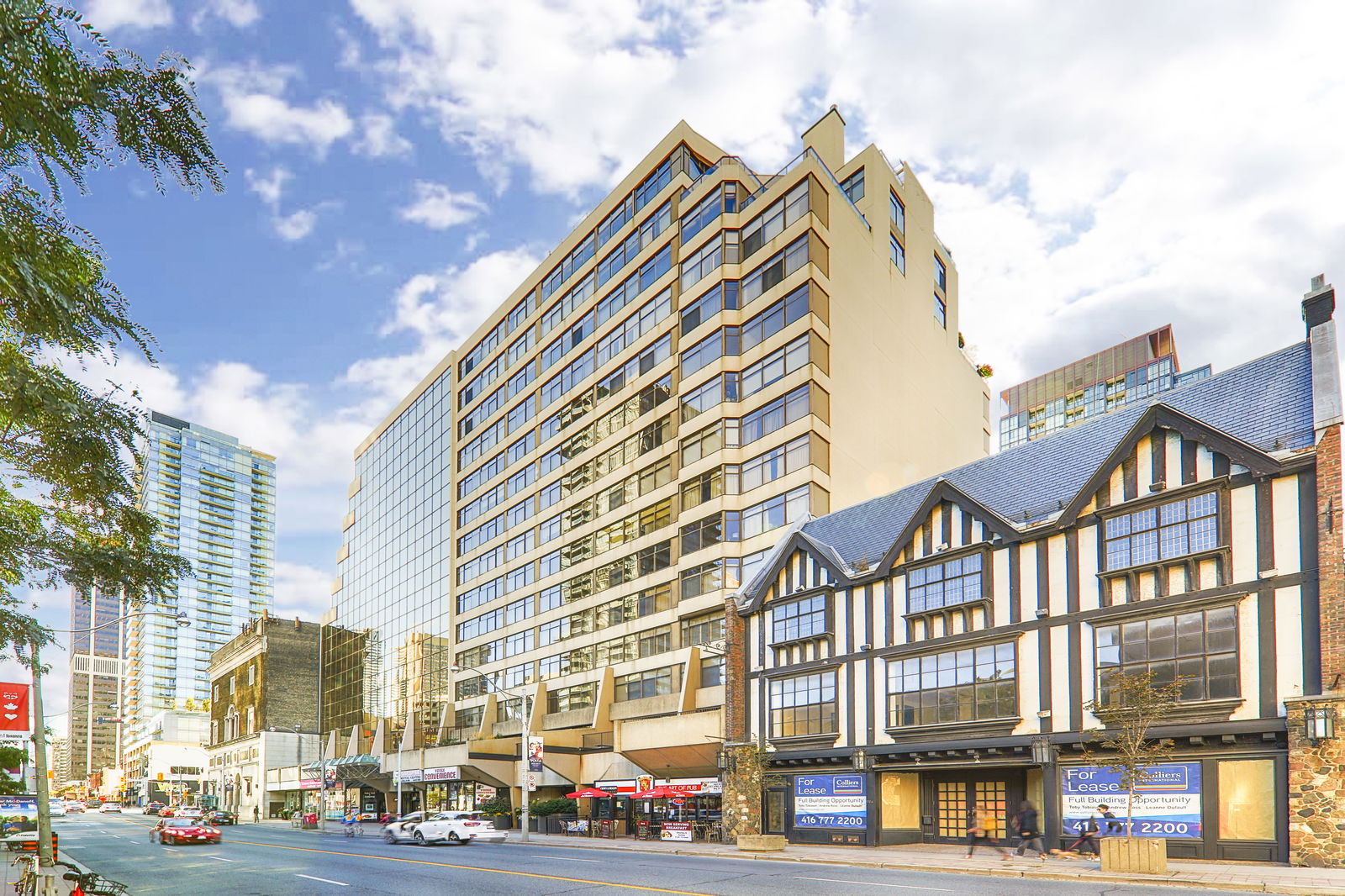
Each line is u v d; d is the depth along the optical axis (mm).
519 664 66250
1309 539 21344
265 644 109188
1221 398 25625
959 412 63375
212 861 31344
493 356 77188
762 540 45875
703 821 38281
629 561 55469
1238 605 22359
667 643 50594
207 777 129875
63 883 21625
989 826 28953
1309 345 23984
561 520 64000
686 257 54562
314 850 36812
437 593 81625
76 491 11547
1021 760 26656
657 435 54750
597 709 53406
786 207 48750
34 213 9016
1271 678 21516
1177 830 22844
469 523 77812
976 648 28469
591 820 45812
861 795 31359
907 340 56625
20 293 8820
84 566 12180
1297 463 21703
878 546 34062
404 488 92562
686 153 56500
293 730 108062
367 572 100250
